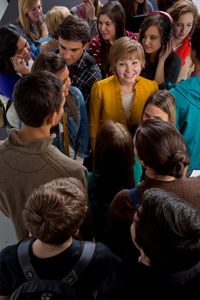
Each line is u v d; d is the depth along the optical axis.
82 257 0.98
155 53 2.44
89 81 2.34
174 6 2.65
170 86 2.35
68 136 2.02
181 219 0.81
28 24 3.20
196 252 0.79
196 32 1.87
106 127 1.43
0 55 1.93
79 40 2.18
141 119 1.86
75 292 0.97
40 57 1.86
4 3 5.00
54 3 4.55
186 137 1.94
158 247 0.79
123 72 2.03
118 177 1.42
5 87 1.92
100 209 1.50
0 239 1.78
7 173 1.27
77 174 1.29
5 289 1.05
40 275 0.97
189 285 0.79
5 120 1.99
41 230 0.94
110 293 0.86
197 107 1.88
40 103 1.22
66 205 0.96
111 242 1.34
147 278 0.81
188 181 1.20
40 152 1.25
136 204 1.21
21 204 1.32
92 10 3.33
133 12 3.11
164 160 1.16
